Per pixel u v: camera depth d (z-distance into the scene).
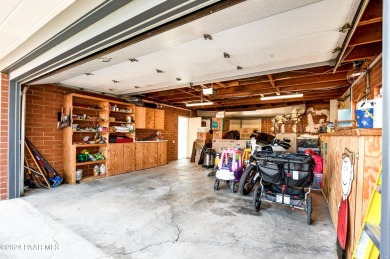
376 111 1.60
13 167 3.63
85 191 4.10
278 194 3.00
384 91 0.73
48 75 3.47
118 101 5.86
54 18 2.13
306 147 5.48
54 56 2.51
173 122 8.72
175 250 2.11
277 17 1.89
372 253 1.16
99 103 5.59
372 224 1.11
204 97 6.57
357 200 1.65
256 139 5.22
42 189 4.19
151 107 7.30
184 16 1.82
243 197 3.85
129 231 2.49
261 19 1.93
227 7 1.62
